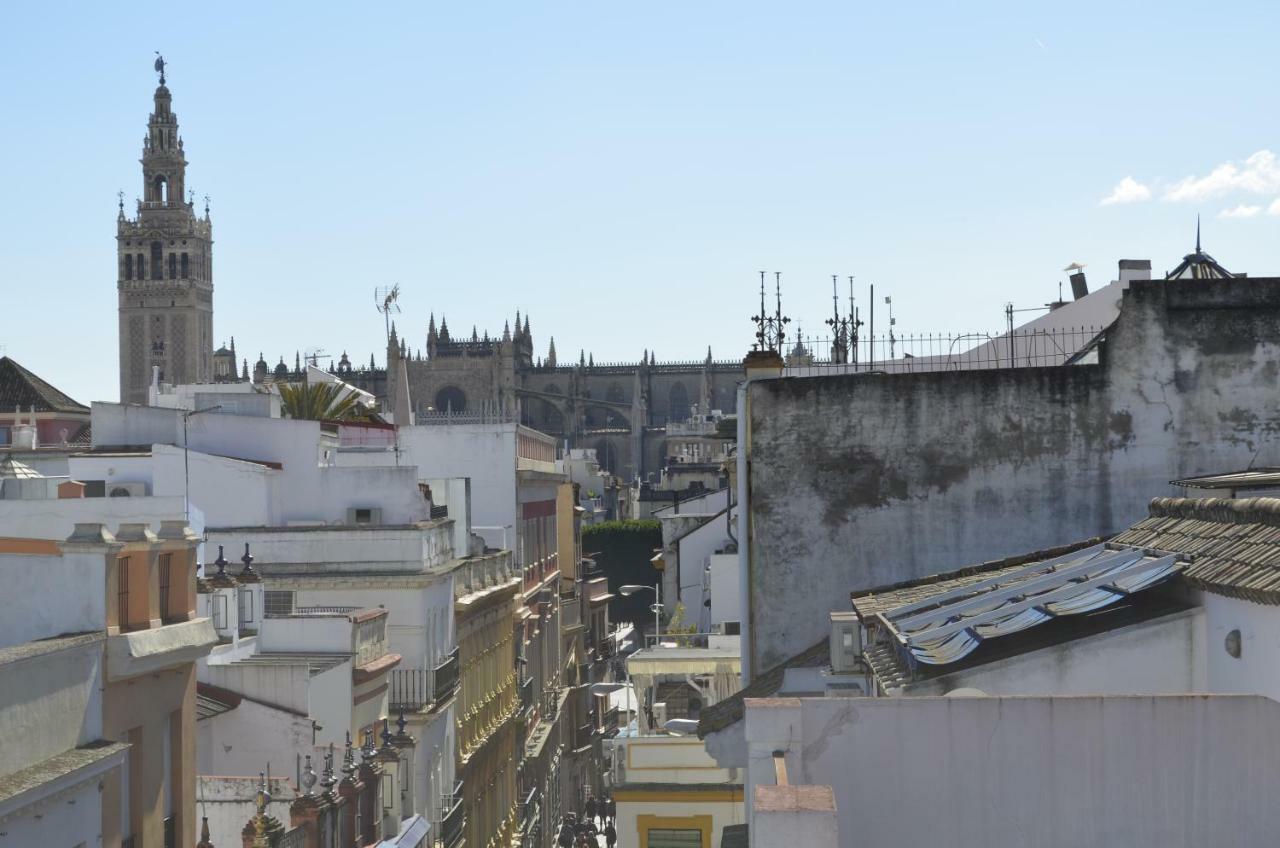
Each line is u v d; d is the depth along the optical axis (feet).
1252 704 48.37
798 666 106.22
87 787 88.69
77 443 415.44
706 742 94.43
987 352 171.63
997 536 111.34
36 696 86.07
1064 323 174.19
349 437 299.38
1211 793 48.47
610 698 426.51
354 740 152.56
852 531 113.19
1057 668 62.28
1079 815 48.85
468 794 217.36
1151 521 79.46
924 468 112.47
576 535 415.64
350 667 150.20
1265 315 108.58
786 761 49.70
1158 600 66.59
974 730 49.29
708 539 290.15
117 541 103.40
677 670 169.68
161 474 201.05
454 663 199.93
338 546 186.50
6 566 101.65
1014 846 49.03
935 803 49.32
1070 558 81.87
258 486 201.05
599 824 346.13
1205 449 108.78
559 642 366.22
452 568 199.62
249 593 153.69
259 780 118.01
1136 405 109.81
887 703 49.60
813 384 114.11
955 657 62.90
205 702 134.41
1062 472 110.52
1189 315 109.19
